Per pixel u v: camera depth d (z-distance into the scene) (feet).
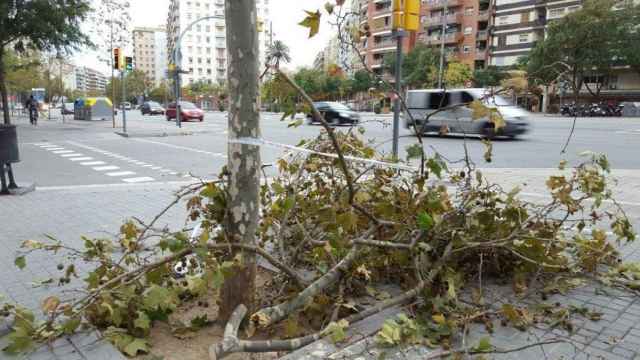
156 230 12.32
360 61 12.57
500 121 11.68
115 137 75.72
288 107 10.67
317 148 15.74
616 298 13.33
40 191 28.99
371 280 13.57
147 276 10.68
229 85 10.28
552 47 187.32
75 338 10.39
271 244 16.43
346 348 10.13
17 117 148.87
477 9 262.06
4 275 14.67
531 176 33.88
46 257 16.34
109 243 12.32
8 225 20.88
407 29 25.53
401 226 13.09
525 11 241.14
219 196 10.99
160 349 10.44
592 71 195.83
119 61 80.53
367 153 16.25
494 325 11.58
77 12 81.35
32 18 76.02
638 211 23.39
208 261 9.87
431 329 10.96
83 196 27.43
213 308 12.46
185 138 74.28
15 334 9.68
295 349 9.18
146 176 36.73
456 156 48.06
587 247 14.25
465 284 14.08
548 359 10.03
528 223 14.47
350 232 13.85
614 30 180.96
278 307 10.43
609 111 163.12
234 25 9.93
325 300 11.53
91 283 11.06
